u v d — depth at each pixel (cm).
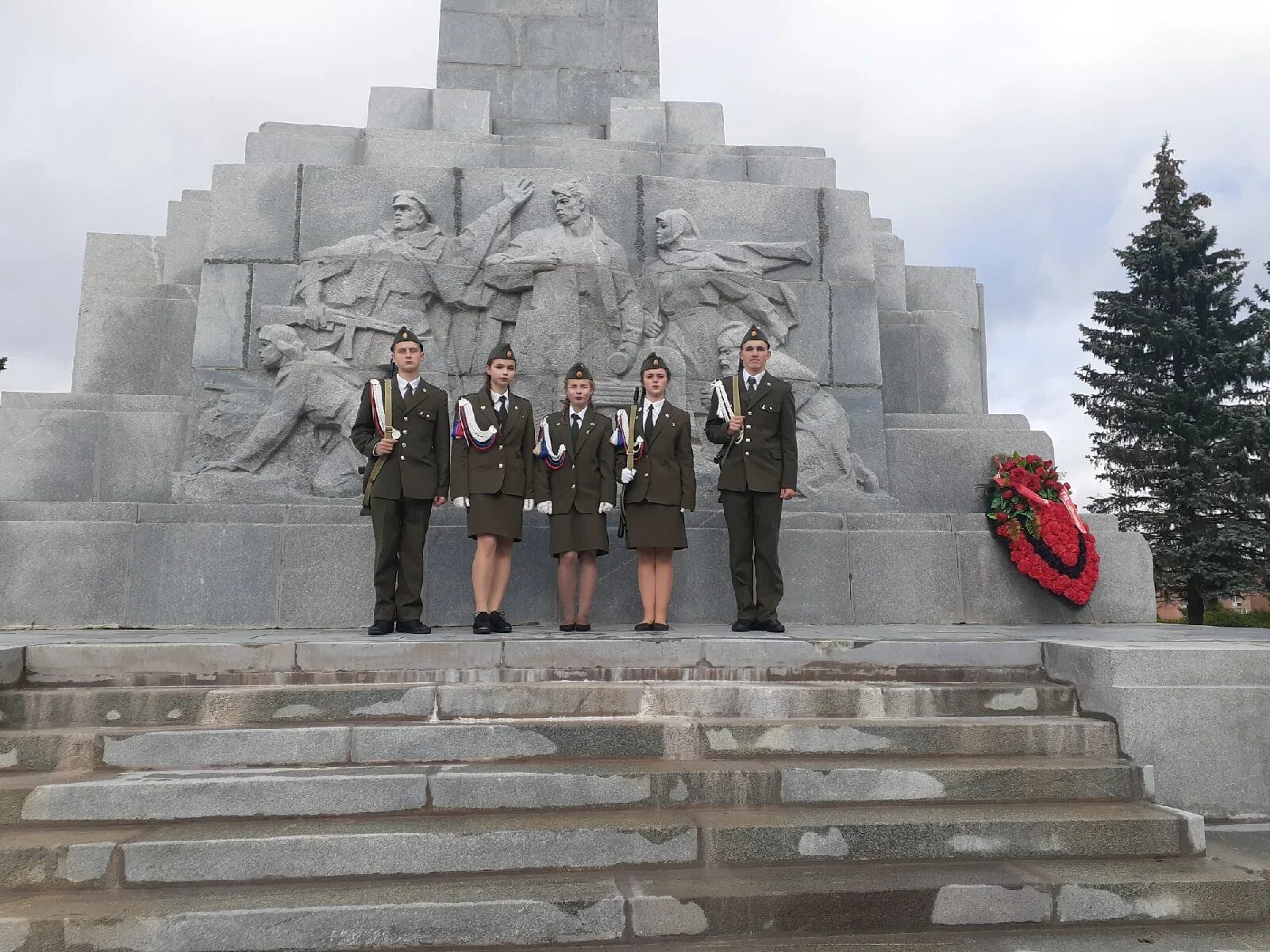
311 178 866
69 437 808
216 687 489
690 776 422
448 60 1046
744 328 874
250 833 377
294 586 722
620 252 873
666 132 1034
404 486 634
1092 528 848
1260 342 2244
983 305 1116
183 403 840
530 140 960
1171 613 2386
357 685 487
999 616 797
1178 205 2383
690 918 350
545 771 420
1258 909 377
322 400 797
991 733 470
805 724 468
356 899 346
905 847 393
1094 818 409
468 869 372
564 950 342
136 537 716
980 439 905
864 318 913
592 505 651
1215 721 473
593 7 1080
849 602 781
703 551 773
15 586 701
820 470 849
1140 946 354
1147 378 2280
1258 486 2062
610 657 526
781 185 930
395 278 836
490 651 522
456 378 838
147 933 331
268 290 845
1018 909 367
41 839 371
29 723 458
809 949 345
